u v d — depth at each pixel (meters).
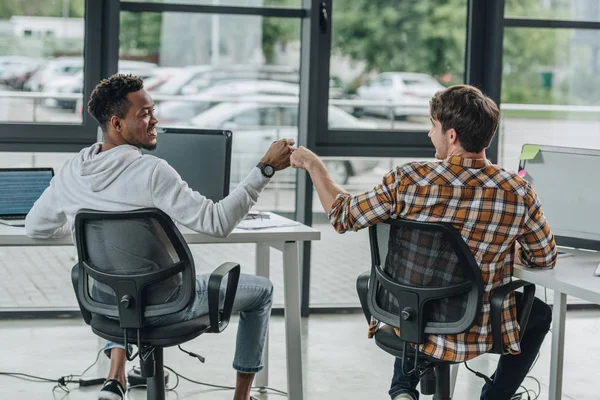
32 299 5.42
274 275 5.80
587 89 5.75
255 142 5.55
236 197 3.28
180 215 3.16
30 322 5.29
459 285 2.92
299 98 5.55
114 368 3.79
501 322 3.00
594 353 4.98
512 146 5.72
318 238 3.64
